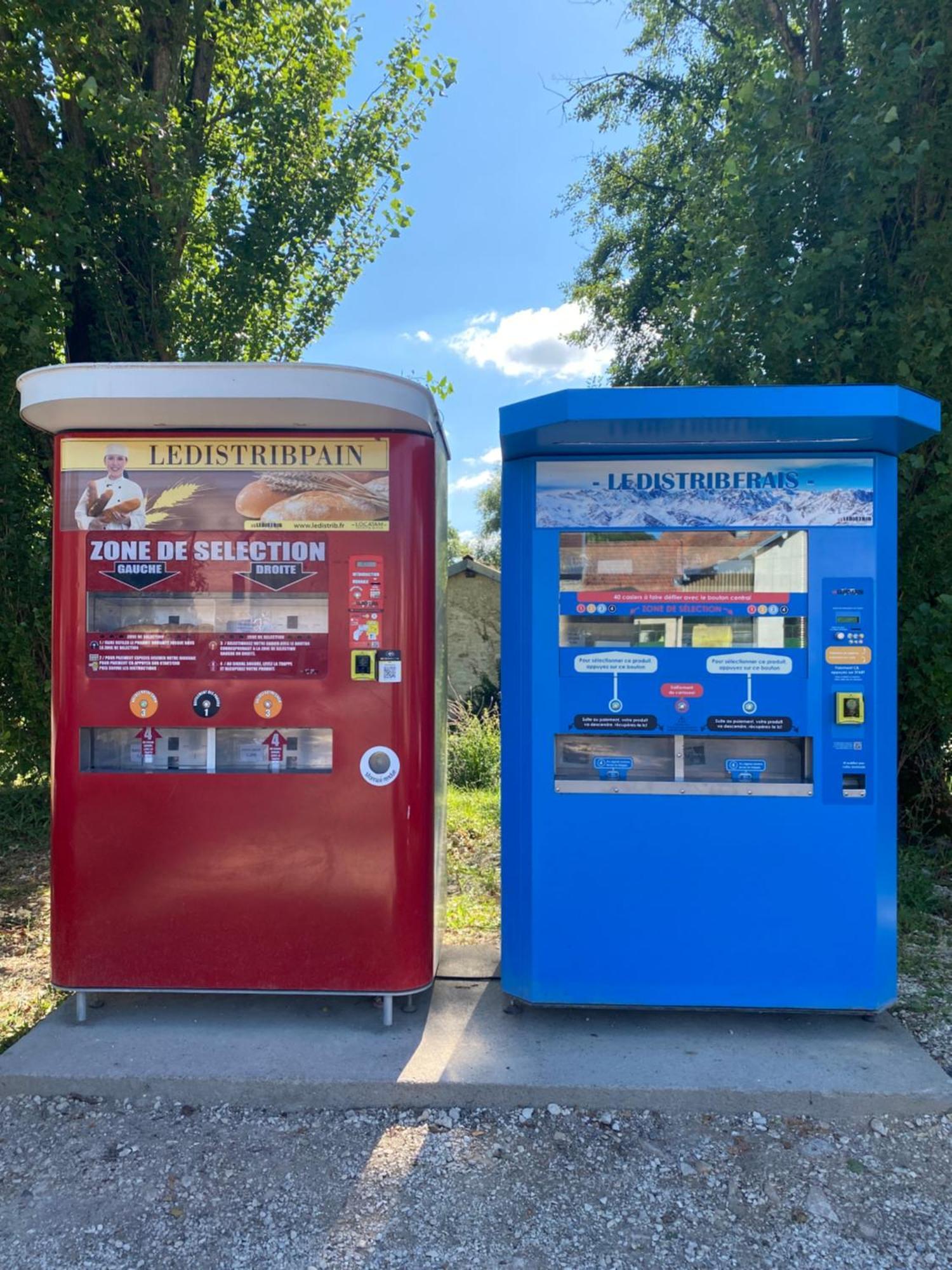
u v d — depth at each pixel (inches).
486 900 175.3
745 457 114.5
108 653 115.7
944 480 166.6
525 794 117.0
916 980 135.4
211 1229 84.0
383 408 107.2
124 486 115.6
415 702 114.9
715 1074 104.0
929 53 152.7
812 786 113.5
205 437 115.1
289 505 115.1
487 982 131.7
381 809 114.2
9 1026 123.7
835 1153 94.0
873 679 113.3
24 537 205.3
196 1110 102.2
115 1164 93.1
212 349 262.7
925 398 102.9
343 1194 88.4
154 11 217.5
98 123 192.7
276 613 115.6
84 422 113.2
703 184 204.1
